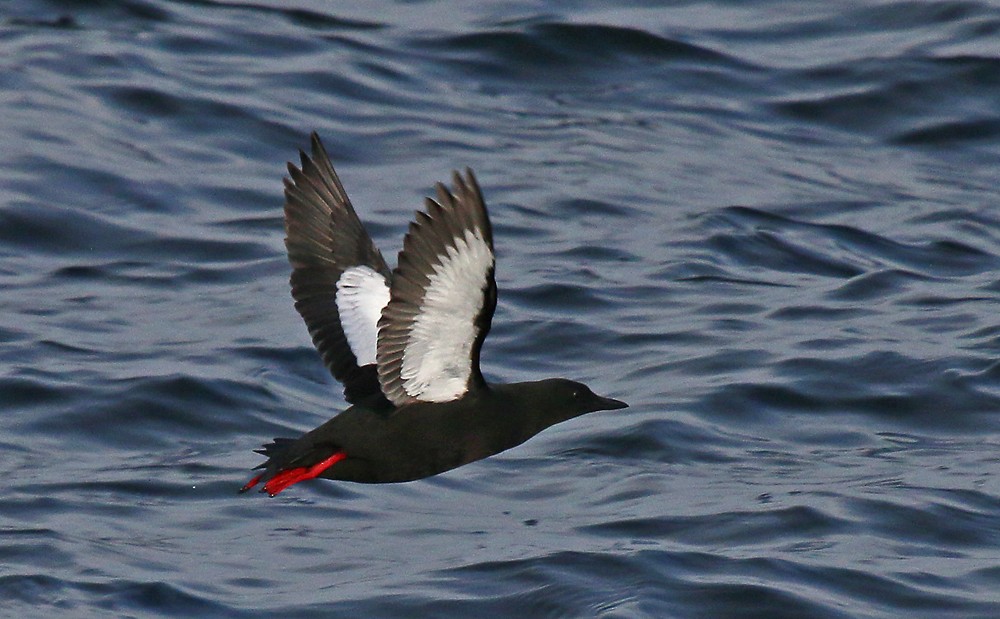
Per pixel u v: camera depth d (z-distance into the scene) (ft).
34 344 48.42
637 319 51.80
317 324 32.83
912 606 35.22
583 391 30.99
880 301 53.88
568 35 75.66
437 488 41.81
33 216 56.85
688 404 45.73
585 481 41.86
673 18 79.05
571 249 57.16
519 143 66.90
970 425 45.14
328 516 39.99
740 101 72.02
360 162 64.13
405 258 27.32
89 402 44.91
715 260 56.80
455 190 26.71
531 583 35.76
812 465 42.73
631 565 36.50
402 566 37.14
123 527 38.88
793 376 47.47
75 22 74.90
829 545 37.78
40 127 63.67
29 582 35.68
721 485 41.32
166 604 35.14
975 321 51.65
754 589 35.35
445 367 29.09
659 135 68.54
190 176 61.26
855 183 64.85
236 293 53.21
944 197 63.93
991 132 69.67
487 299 27.58
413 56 73.97
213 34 74.49
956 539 38.34
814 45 76.64
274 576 36.73
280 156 63.98
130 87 67.92
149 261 55.16
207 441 43.91
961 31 76.69
